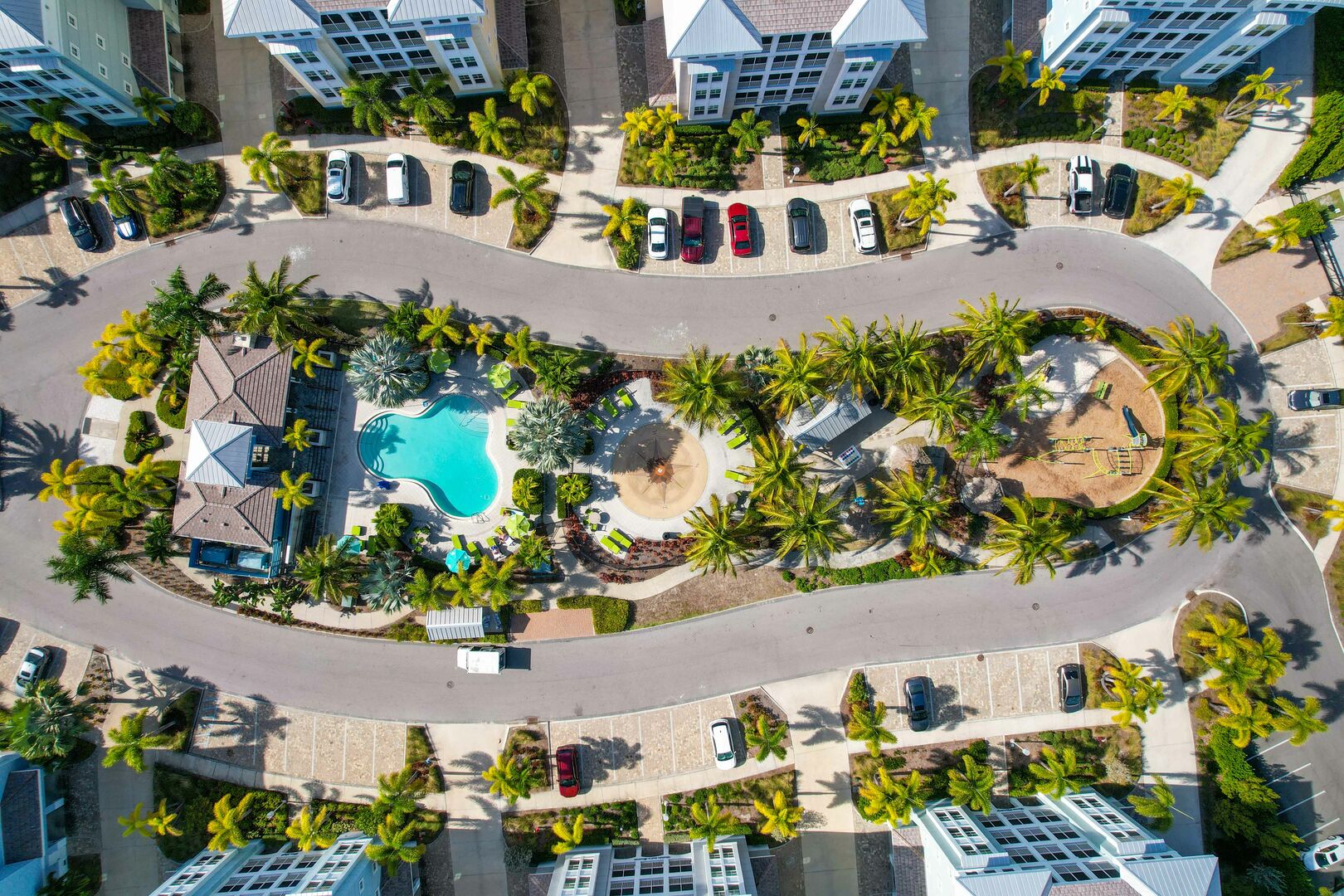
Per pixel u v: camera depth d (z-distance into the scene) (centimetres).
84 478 6519
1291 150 6831
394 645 6856
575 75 6881
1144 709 6438
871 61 5966
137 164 6856
